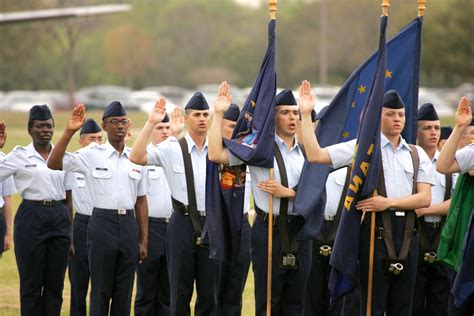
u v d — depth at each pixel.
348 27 143.38
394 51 20.69
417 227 18.50
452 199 18.30
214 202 18.72
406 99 20.66
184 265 20.67
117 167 21.23
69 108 131.50
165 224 22.62
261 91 18.67
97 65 189.38
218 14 192.00
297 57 151.75
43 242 21.34
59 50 184.50
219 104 18.47
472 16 110.19
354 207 18.05
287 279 19.09
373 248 18.28
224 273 20.28
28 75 179.88
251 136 18.69
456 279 17.58
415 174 18.59
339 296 18.52
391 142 18.72
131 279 21.31
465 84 129.75
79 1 154.62
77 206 22.97
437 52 110.00
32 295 21.39
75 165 21.09
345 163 18.38
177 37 181.62
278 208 18.91
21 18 93.06
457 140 17.47
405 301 18.55
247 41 177.88
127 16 190.75
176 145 20.97
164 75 178.12
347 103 20.11
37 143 21.58
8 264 30.72
